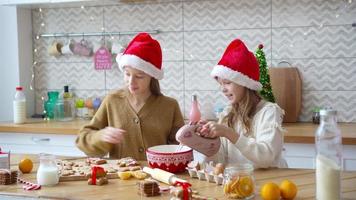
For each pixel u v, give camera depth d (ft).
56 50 11.44
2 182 4.84
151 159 5.29
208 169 4.99
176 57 10.74
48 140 9.98
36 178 5.09
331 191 4.08
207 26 10.42
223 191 4.42
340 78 9.59
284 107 9.69
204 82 10.55
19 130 10.09
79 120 10.98
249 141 5.51
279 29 9.90
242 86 6.10
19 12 11.35
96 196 4.32
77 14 11.49
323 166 4.11
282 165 6.10
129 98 7.04
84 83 11.60
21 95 10.67
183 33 10.63
